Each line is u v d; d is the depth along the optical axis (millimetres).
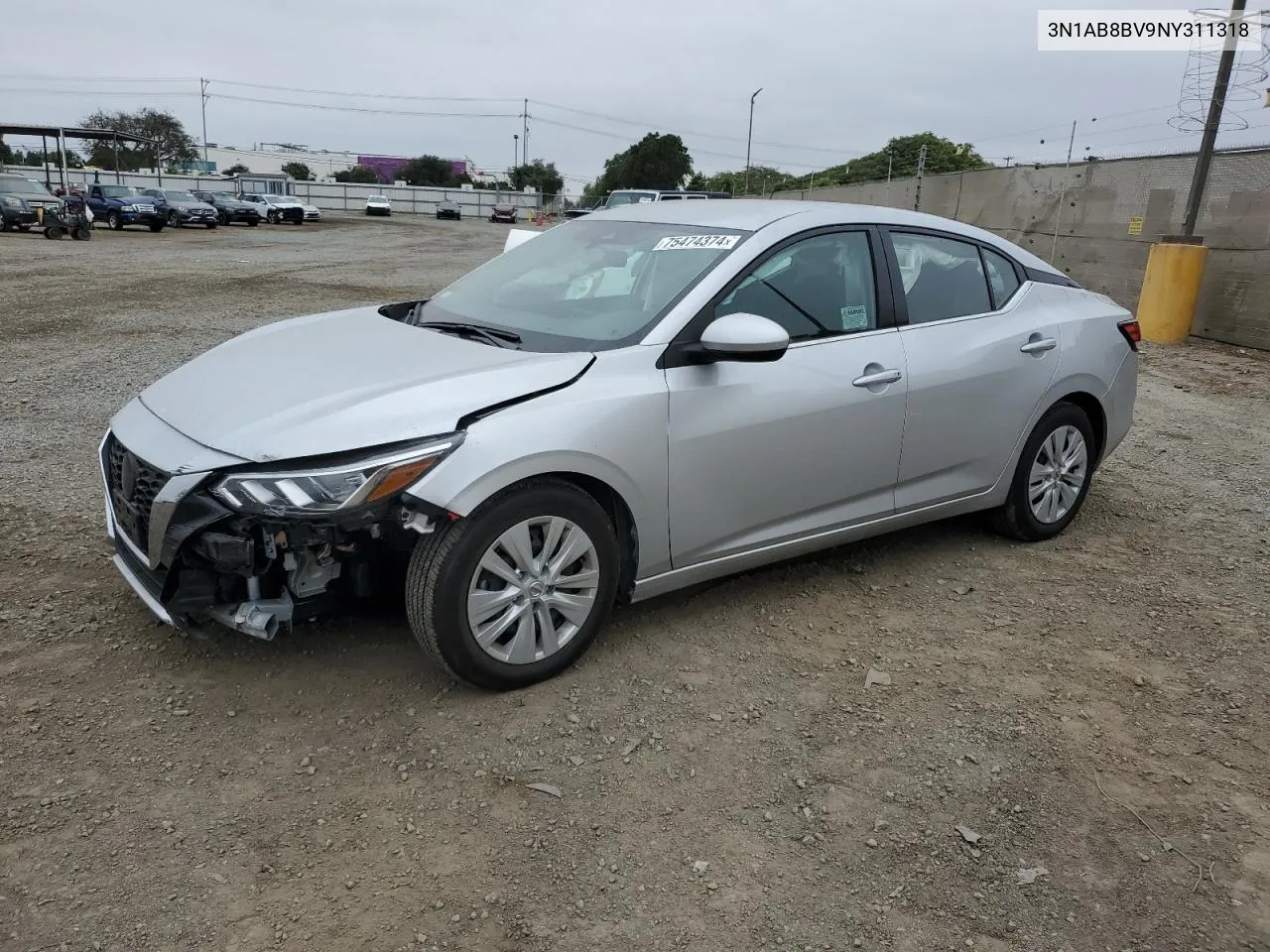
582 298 3807
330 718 3066
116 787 2697
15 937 2170
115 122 94625
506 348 3475
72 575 3969
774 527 3820
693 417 3420
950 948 2297
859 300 4008
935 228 4406
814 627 3873
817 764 2980
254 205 42969
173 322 10984
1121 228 15039
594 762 2926
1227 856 2656
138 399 3488
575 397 3174
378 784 2773
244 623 2992
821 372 3762
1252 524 5387
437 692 3230
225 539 2854
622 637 3680
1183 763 3084
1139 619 4102
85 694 3133
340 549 3002
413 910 2322
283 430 2902
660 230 4074
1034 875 2549
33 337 9656
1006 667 3635
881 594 4223
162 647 3438
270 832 2562
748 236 3766
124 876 2379
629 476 3285
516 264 4375
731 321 3307
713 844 2607
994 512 4840
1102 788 2928
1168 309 12305
